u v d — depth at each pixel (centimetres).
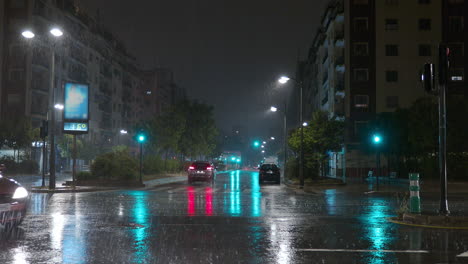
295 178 3688
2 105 5722
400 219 1265
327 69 6750
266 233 1011
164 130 5191
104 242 883
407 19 5653
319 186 3131
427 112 3694
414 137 3781
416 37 5650
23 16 5750
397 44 5653
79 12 7119
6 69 5747
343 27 5803
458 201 1998
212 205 1689
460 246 859
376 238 948
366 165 5556
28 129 4750
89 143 6388
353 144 5603
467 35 5594
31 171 4666
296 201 1912
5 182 1038
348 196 2258
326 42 6838
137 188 2817
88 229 1048
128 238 930
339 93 5738
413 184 1250
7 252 783
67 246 839
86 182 2909
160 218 1272
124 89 9538
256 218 1290
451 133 3600
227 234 994
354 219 1280
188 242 891
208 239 927
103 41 8181
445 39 5612
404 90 5634
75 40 6881
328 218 1302
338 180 3356
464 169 3566
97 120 7931
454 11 5628
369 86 5650
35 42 5797
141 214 1366
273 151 11838
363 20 5694
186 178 4500
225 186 3167
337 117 5797
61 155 5731
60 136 6053
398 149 4403
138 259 734
